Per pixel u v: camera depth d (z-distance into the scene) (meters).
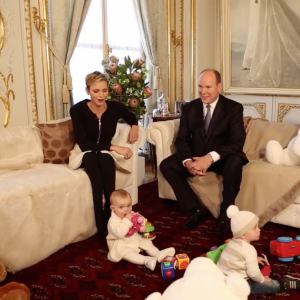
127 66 3.64
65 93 3.62
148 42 4.50
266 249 2.41
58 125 3.08
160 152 3.17
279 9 4.41
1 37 3.14
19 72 3.30
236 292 1.34
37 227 2.29
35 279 2.13
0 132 2.84
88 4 3.71
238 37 4.74
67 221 2.48
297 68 4.40
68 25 3.62
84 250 2.47
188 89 4.96
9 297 1.55
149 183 3.92
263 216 2.71
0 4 3.11
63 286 2.05
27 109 3.40
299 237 2.28
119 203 2.27
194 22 4.78
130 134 2.98
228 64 4.87
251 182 2.78
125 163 2.98
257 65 4.66
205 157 2.71
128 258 2.26
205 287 1.32
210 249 2.27
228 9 4.74
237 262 1.86
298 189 2.59
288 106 4.55
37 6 3.38
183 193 2.82
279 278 1.98
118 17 4.33
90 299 1.92
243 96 4.86
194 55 4.85
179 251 2.40
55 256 2.39
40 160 2.97
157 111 4.32
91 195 2.64
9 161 2.77
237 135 2.80
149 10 4.41
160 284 2.05
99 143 2.78
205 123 2.91
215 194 2.87
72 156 2.82
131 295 1.95
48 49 3.49
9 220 2.14
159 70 4.61
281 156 2.78
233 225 1.88
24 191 2.23
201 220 2.89
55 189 2.40
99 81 2.72
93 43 4.11
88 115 2.81
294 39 4.37
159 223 2.86
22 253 2.22
